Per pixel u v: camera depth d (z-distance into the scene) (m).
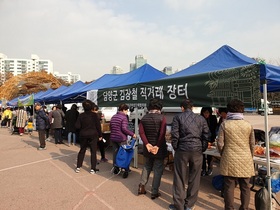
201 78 4.14
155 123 4.27
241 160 3.36
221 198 4.47
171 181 5.42
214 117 5.62
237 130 3.40
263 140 4.65
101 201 4.33
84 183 5.32
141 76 7.59
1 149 9.73
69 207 4.07
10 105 23.64
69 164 7.11
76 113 10.65
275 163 3.60
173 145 3.79
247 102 3.44
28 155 8.49
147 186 5.11
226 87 3.72
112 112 17.05
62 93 12.78
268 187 3.54
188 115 3.81
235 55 5.03
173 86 4.65
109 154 8.62
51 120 11.15
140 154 6.96
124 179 5.61
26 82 25.97
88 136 5.96
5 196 4.57
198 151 3.72
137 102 5.72
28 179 5.64
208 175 5.96
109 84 8.70
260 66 3.42
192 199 3.78
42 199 4.42
